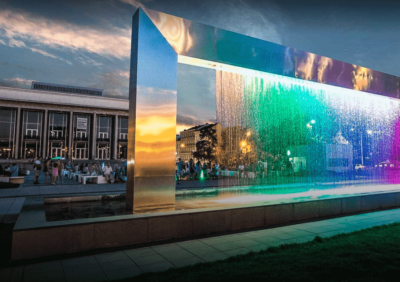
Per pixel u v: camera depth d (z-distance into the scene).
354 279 3.49
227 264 4.12
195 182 20.78
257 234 6.05
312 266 3.92
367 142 31.09
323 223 7.15
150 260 4.46
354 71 11.20
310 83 10.25
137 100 6.79
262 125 34.56
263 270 3.78
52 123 61.38
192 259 4.50
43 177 26.48
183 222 5.84
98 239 5.05
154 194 6.95
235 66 8.41
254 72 8.99
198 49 7.75
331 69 10.51
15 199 11.76
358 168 28.83
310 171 26.91
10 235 6.14
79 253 4.81
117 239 5.20
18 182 18.86
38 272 4.01
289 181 20.95
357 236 5.61
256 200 9.25
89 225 5.01
